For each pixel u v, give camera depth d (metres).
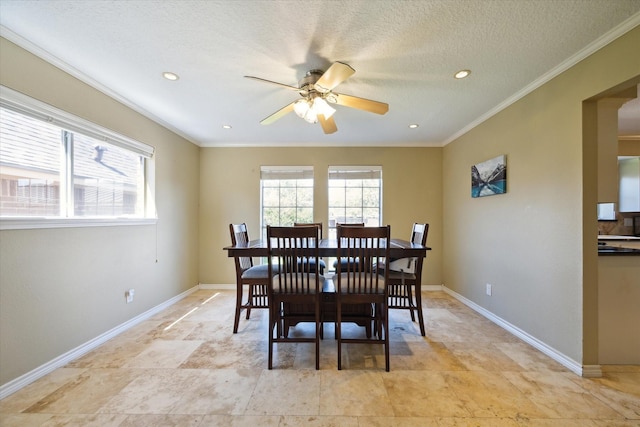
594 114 1.83
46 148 1.92
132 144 2.68
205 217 4.12
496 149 2.78
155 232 3.05
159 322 2.79
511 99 2.51
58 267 1.94
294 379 1.80
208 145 4.12
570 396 1.62
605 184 2.05
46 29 1.59
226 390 1.69
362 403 1.57
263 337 2.46
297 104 2.02
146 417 1.46
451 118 3.05
